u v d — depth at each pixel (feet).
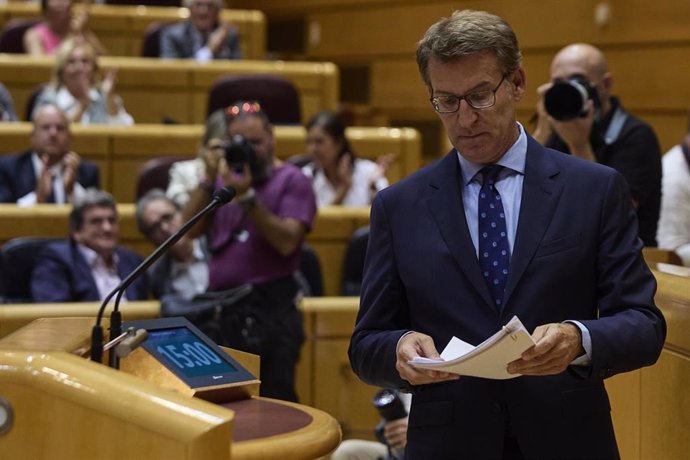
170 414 9.33
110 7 49.52
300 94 42.45
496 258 12.10
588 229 11.92
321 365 25.96
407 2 49.67
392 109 50.65
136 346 10.92
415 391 12.14
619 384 16.84
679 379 14.61
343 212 30.96
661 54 40.63
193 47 44.65
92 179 33.99
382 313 12.46
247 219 23.44
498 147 12.07
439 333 12.09
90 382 9.83
